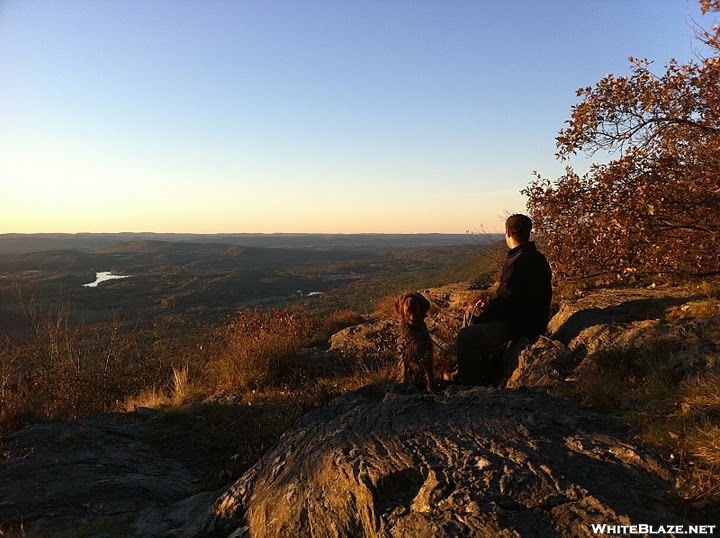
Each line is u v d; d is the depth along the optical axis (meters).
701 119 6.27
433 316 9.41
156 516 3.41
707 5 6.05
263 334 8.27
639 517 1.82
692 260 6.06
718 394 2.57
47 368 7.61
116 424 5.46
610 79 6.68
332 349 8.73
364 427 2.93
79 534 3.07
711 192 5.58
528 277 4.15
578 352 4.12
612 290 6.45
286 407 5.48
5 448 4.41
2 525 3.21
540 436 2.50
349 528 2.29
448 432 2.66
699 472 2.04
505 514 1.94
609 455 2.30
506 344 4.52
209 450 4.86
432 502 2.11
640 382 3.25
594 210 6.65
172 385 7.89
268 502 2.70
